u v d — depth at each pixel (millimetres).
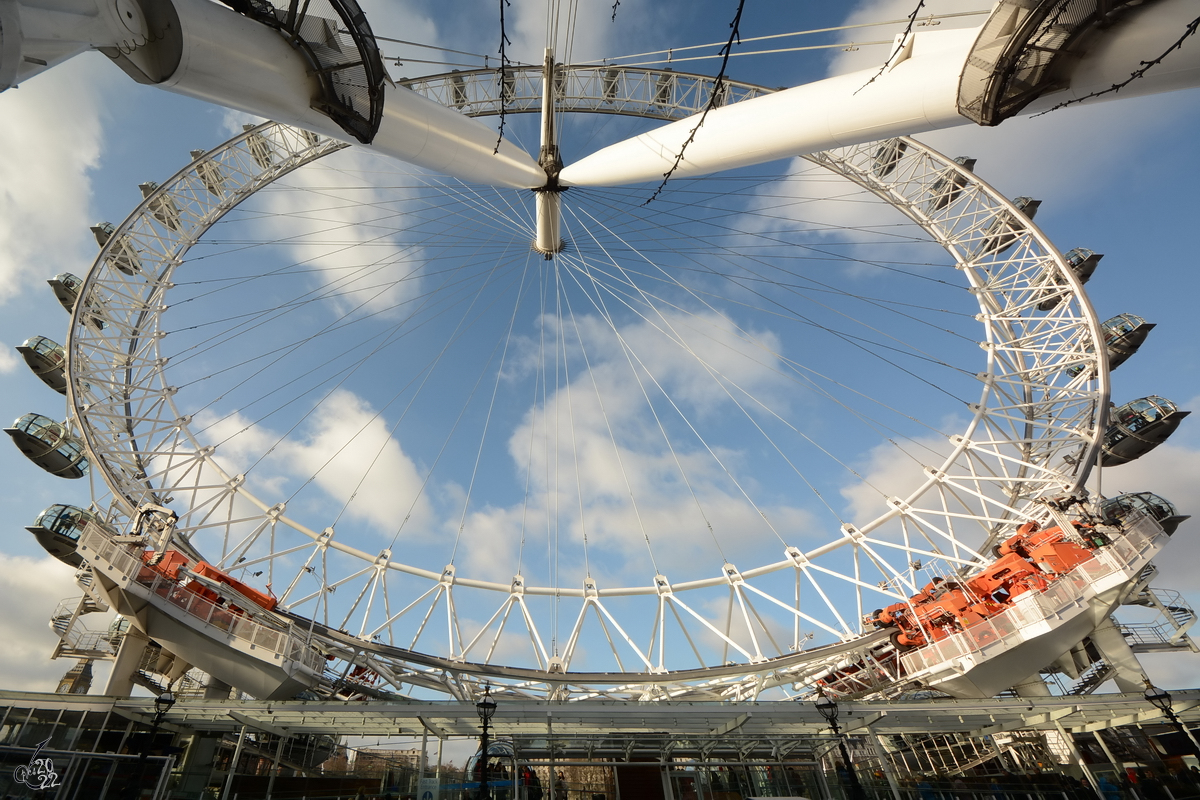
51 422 35875
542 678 36125
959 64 14297
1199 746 24672
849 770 19250
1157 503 36250
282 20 12977
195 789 21734
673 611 40469
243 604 31625
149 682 34969
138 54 11812
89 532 28734
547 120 29672
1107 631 30953
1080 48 12969
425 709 21047
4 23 8906
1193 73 12484
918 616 33281
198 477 38031
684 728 23609
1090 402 36500
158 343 38750
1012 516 39438
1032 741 30797
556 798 22094
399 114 16062
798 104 16578
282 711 21078
